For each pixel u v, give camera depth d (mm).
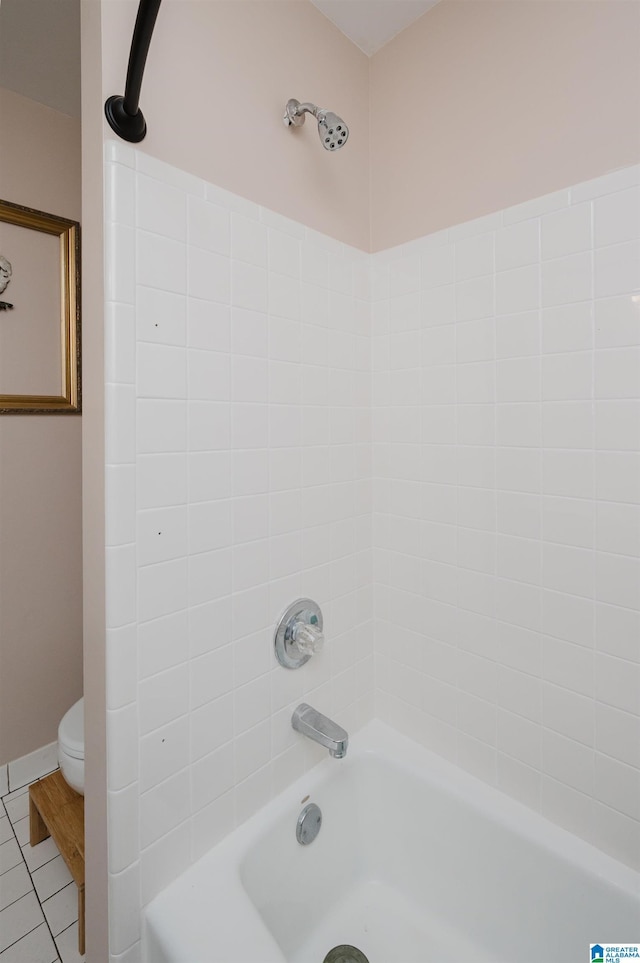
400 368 1293
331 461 1233
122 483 801
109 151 775
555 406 1002
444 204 1178
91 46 789
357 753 1280
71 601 1865
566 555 1002
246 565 1021
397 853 1247
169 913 844
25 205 1688
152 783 864
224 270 961
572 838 1014
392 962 1077
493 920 1075
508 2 1045
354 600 1326
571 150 958
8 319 1665
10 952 1176
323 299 1198
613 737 953
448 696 1233
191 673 920
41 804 1362
